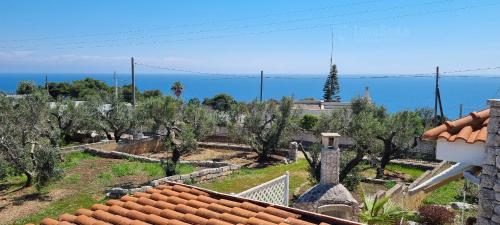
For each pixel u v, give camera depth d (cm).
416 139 2512
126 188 1973
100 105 3312
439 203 1725
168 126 2772
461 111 3759
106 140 3256
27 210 1683
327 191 1222
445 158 682
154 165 2486
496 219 600
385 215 1076
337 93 7488
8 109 2364
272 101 2938
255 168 2531
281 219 674
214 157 2892
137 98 5800
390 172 2477
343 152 2058
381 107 2986
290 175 2250
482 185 618
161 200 802
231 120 3127
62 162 2534
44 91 3059
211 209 740
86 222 691
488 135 610
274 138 2772
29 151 2022
